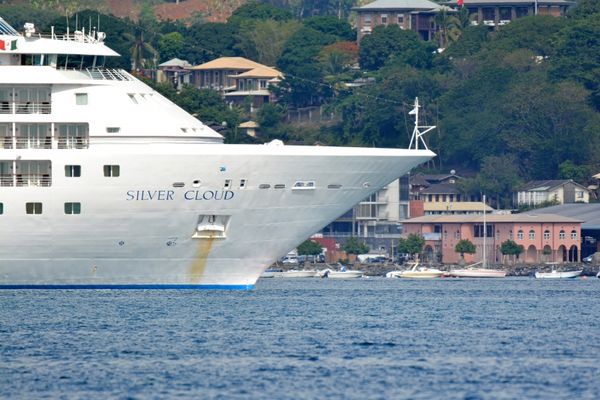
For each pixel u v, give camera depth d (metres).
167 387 162.00
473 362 179.00
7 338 199.25
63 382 164.88
